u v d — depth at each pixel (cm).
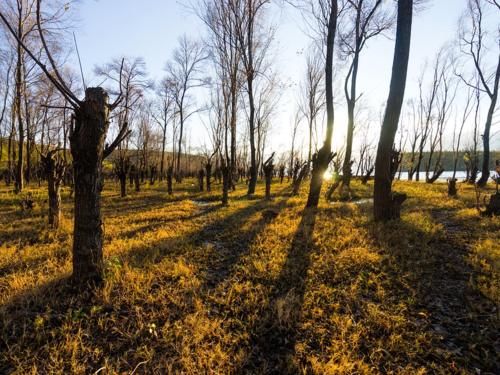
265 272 481
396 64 751
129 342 313
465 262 507
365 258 520
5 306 363
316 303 389
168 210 1133
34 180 3025
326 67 983
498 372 276
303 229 727
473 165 2692
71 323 336
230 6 1435
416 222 748
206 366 281
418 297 399
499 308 360
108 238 696
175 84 2794
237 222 857
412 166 3478
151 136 4150
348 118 1612
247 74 1580
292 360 288
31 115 2380
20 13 1523
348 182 1695
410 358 294
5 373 268
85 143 383
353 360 291
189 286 429
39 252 591
